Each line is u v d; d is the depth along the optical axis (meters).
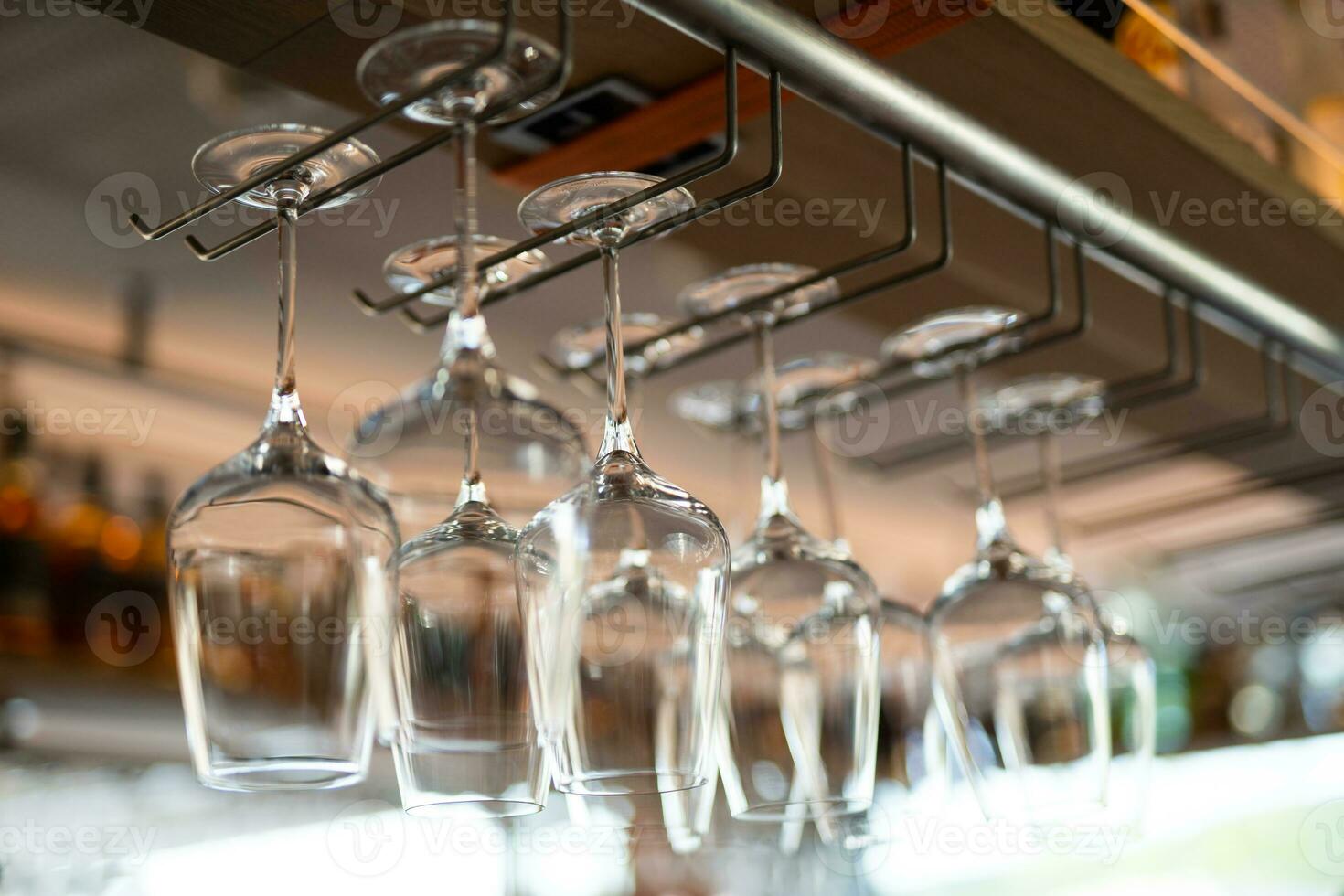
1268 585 1.46
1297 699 1.96
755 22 0.50
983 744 0.63
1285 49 0.67
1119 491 1.52
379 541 0.45
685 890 1.71
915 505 1.66
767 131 0.63
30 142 0.80
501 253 0.52
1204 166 0.76
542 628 0.45
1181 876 2.07
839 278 0.85
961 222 0.77
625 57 0.56
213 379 1.15
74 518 1.19
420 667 0.45
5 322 1.04
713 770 0.47
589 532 0.45
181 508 0.44
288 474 0.44
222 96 0.76
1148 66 0.67
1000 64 0.63
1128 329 0.96
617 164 0.65
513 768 0.45
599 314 1.08
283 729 0.42
